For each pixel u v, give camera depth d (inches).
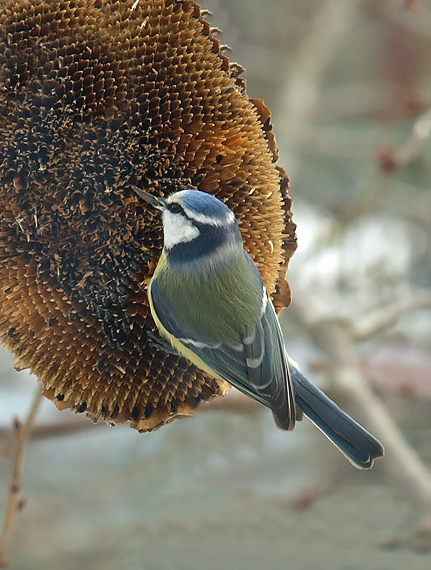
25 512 538.6
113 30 287.1
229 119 295.0
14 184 283.3
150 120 284.4
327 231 551.5
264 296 296.7
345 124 749.9
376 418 429.1
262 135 303.3
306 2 721.0
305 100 650.8
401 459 410.9
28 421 329.4
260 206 301.1
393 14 697.6
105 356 293.4
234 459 576.4
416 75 738.2
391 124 702.5
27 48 283.7
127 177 284.2
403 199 650.8
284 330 567.8
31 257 290.2
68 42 285.1
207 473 563.8
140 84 285.4
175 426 590.2
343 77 789.2
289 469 559.8
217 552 497.0
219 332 289.3
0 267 291.6
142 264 293.3
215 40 296.0
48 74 283.6
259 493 530.6
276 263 309.7
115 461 583.2
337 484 520.7
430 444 561.9
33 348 295.1
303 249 621.9
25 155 283.1
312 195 702.5
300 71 657.6
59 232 287.4
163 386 298.0
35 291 290.7
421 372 517.0
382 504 480.1
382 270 620.1
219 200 286.8
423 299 485.7
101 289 290.4
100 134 283.9
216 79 291.3
